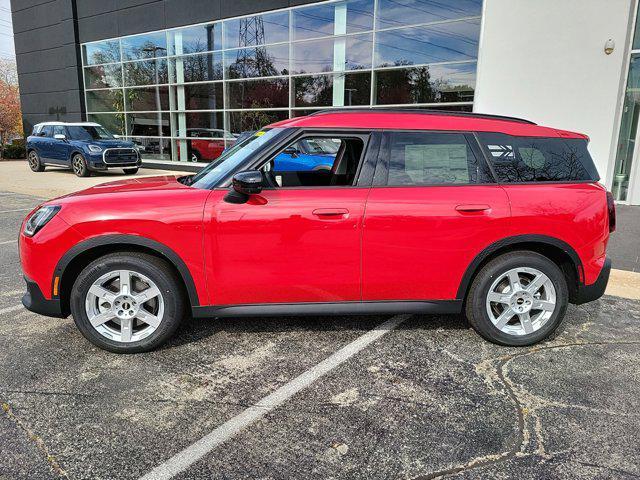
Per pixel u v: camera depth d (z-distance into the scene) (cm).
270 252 342
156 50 1855
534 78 1002
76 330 396
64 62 2148
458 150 362
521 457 244
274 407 288
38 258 337
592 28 924
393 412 284
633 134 956
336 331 398
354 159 398
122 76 1986
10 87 3509
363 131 357
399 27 1288
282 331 396
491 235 352
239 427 268
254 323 412
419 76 1272
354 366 339
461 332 398
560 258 379
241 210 337
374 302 362
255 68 1611
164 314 348
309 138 356
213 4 1648
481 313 365
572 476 231
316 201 341
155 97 1908
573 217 358
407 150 358
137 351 352
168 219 333
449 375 327
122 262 338
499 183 361
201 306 351
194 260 339
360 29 1365
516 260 359
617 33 903
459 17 1167
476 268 359
